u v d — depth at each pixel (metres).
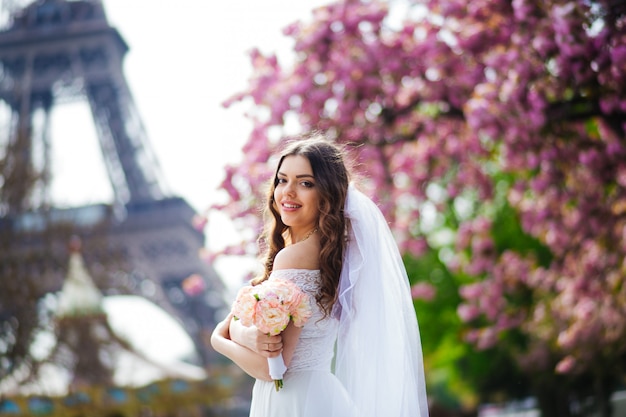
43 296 21.50
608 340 10.65
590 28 6.65
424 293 14.84
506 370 23.81
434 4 8.21
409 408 3.40
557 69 6.99
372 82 8.05
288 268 3.33
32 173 22.38
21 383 20.06
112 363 22.77
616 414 16.30
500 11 7.51
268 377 3.29
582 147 8.05
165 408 23.50
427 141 9.40
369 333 3.36
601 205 8.59
